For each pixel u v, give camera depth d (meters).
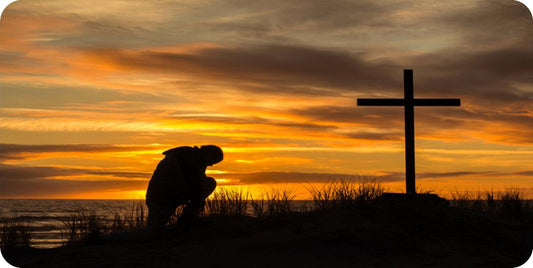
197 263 4.88
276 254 5.16
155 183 6.21
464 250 5.59
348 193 7.02
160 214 6.23
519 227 6.56
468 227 6.34
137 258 5.07
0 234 6.92
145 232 6.18
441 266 4.88
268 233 5.82
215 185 6.59
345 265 4.88
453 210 6.89
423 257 5.24
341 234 5.57
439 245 5.66
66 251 5.77
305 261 4.98
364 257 5.15
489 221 6.64
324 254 5.18
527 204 8.04
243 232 6.16
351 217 6.17
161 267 4.74
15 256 5.95
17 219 7.69
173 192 6.21
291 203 6.95
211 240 5.80
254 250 5.27
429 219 6.36
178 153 6.30
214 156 6.39
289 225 6.08
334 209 6.57
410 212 6.46
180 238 6.08
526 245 5.90
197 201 6.39
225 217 6.85
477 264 5.02
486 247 5.76
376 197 7.08
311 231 5.68
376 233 5.67
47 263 5.24
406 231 5.93
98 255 5.33
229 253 5.18
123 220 7.28
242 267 4.76
